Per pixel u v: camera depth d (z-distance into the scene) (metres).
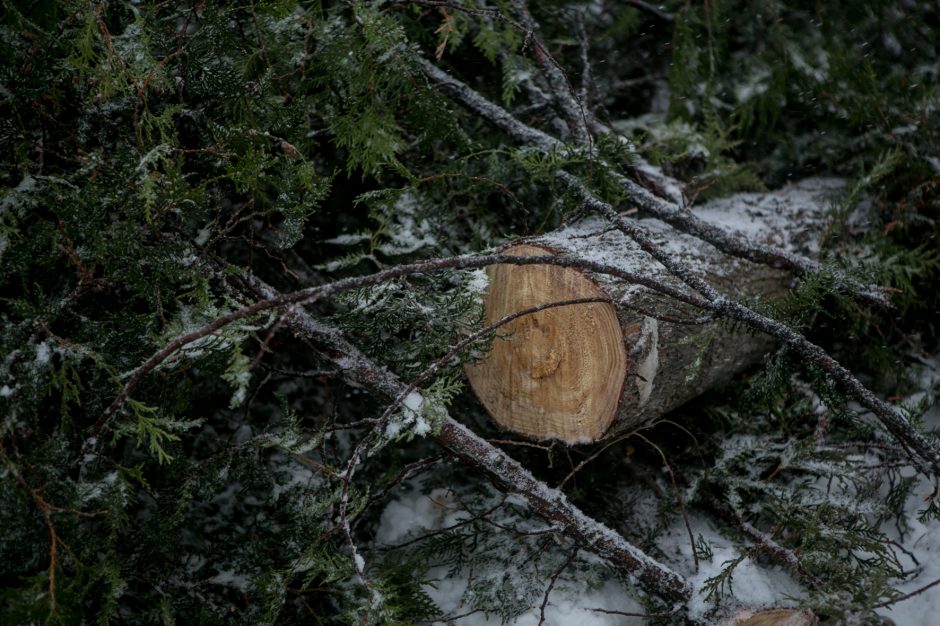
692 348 2.27
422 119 2.48
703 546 2.25
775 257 2.47
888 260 2.64
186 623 2.05
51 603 1.65
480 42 2.68
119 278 1.96
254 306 1.73
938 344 2.95
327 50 2.38
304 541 2.10
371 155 2.33
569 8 3.41
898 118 3.06
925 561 2.26
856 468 2.28
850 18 3.39
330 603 2.19
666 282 2.21
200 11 2.27
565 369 2.16
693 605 2.02
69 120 2.19
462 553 2.33
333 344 2.08
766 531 2.44
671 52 3.74
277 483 2.32
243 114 2.25
